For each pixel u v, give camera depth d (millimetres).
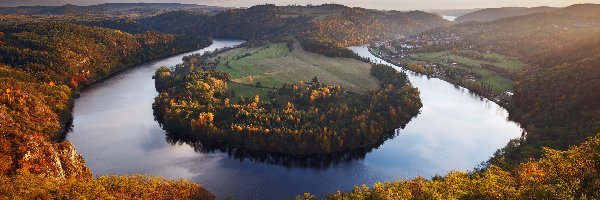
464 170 150750
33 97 183000
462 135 184625
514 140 162875
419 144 174625
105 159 156125
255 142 164625
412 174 149750
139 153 162500
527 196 73562
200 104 199625
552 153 92812
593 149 84125
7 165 98562
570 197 68438
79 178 110375
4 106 158875
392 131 186875
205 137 172375
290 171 151625
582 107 171375
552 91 197875
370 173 150500
